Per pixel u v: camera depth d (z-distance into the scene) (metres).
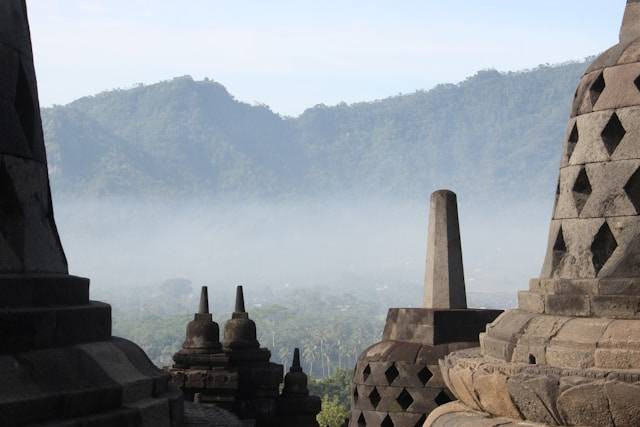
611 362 11.73
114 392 10.94
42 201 11.61
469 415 12.98
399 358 22.94
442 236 23.83
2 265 10.72
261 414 34.91
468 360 13.13
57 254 11.72
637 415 11.22
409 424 22.61
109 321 12.10
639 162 12.63
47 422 10.00
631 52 12.98
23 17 11.67
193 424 13.84
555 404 11.64
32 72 11.77
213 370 33.81
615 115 12.94
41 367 10.33
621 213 12.68
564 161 13.72
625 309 12.16
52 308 10.81
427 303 23.98
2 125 11.02
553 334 12.43
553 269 13.35
